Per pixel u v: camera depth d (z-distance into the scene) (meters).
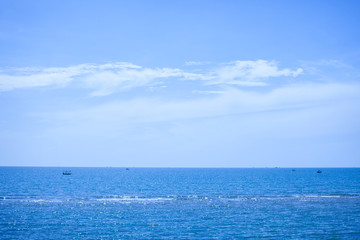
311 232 43.00
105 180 156.12
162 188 109.06
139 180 159.38
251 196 83.50
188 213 56.34
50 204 66.06
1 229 43.97
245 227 45.78
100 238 40.25
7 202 68.44
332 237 40.66
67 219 50.69
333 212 57.56
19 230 43.62
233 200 74.56
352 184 128.00
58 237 40.47
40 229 44.25
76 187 109.25
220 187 113.62
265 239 39.81
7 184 116.31
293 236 41.06
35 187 105.81
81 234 41.94
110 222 48.78
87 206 63.78
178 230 44.03
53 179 154.62
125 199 76.00
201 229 44.56
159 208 61.81
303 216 53.69
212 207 63.12
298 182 142.00
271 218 51.97
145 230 44.03
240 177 198.62
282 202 70.75
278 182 142.50
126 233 42.47
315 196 83.31
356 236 41.12
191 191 98.06
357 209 60.78
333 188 108.56
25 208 60.38
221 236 41.06
